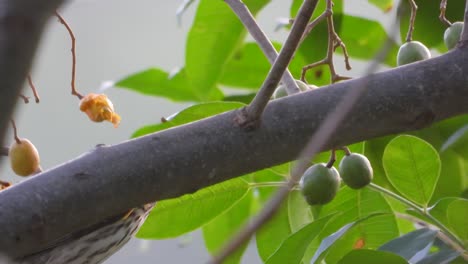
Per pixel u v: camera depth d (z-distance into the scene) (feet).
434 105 3.34
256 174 3.72
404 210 3.72
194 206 3.64
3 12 2.22
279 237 3.68
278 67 3.25
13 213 3.27
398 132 3.35
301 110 3.32
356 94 3.00
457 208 3.43
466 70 3.34
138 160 3.30
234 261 3.67
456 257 3.46
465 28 3.37
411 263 3.42
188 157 3.31
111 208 3.31
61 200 3.28
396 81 3.34
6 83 2.25
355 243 3.64
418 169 3.53
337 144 3.34
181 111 3.57
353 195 3.66
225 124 3.32
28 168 3.45
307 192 3.43
